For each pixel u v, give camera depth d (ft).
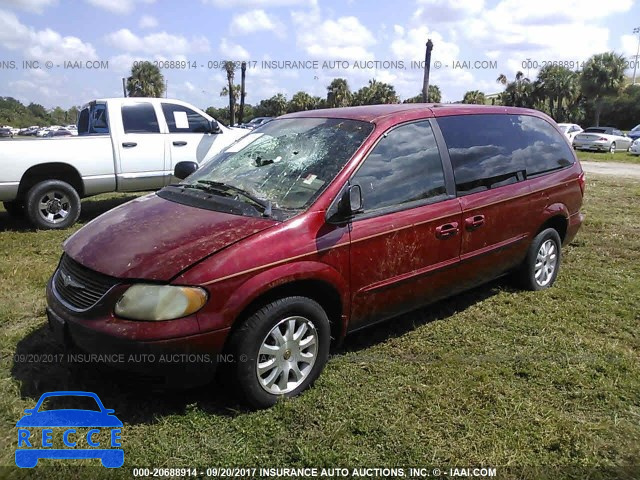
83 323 9.68
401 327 14.17
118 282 9.56
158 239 10.31
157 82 152.76
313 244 10.62
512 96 172.76
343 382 11.36
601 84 154.92
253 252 9.95
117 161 26.66
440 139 13.58
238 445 9.34
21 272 18.06
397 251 12.12
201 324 9.40
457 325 14.33
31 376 11.34
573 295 16.58
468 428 9.90
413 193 12.62
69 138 25.44
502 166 15.03
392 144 12.53
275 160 12.72
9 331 13.57
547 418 10.21
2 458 8.99
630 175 47.44
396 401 10.72
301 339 10.77
